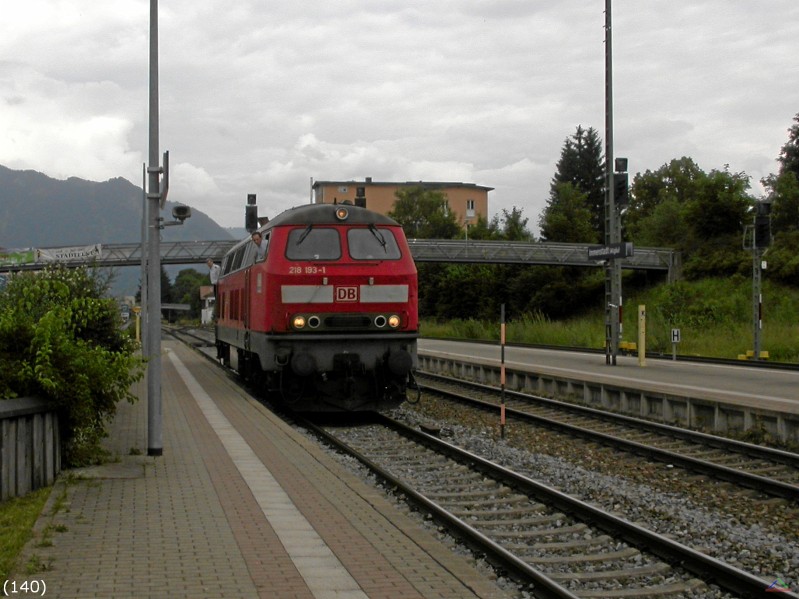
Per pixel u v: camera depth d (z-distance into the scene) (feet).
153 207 39.37
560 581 24.68
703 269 179.83
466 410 66.33
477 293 228.43
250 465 37.60
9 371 32.89
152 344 39.70
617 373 83.20
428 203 335.47
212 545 24.64
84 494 31.48
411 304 58.70
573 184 309.01
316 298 57.36
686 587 23.95
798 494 35.50
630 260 187.52
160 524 27.07
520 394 73.41
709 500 36.52
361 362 57.72
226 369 94.94
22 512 28.17
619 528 29.04
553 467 43.09
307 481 34.12
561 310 208.74
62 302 42.01
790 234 173.47
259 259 61.41
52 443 34.01
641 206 298.15
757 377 78.69
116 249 221.25
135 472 35.42
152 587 20.72
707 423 57.57
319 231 58.49
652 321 159.02
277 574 21.91
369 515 28.40
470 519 32.07
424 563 22.98
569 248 200.75
